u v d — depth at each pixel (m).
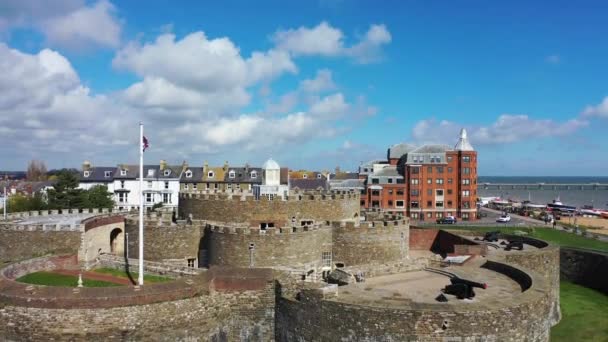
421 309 32.88
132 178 142.75
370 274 45.94
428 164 150.00
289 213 59.12
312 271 52.72
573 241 96.94
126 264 54.97
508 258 54.16
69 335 36.62
